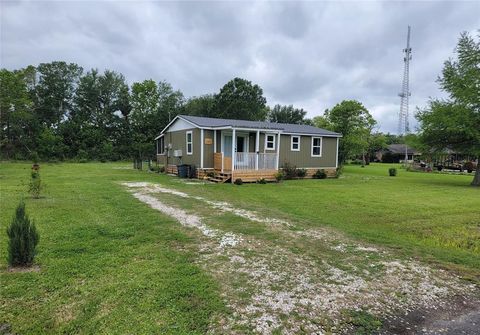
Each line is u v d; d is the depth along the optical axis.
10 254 3.94
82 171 20.53
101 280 3.64
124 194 10.16
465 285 3.87
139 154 25.66
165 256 4.50
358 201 10.41
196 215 7.25
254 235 5.69
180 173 17.44
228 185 14.34
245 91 49.84
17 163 28.77
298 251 4.89
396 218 7.94
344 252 4.91
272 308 3.13
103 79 44.66
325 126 31.83
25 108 34.75
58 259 4.27
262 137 18.30
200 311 3.01
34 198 9.05
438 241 5.99
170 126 20.64
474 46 17.28
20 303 3.11
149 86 41.31
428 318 3.07
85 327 2.72
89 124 41.78
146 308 3.03
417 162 35.44
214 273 3.95
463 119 16.66
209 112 47.75
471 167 30.97
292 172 18.34
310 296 3.42
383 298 3.45
